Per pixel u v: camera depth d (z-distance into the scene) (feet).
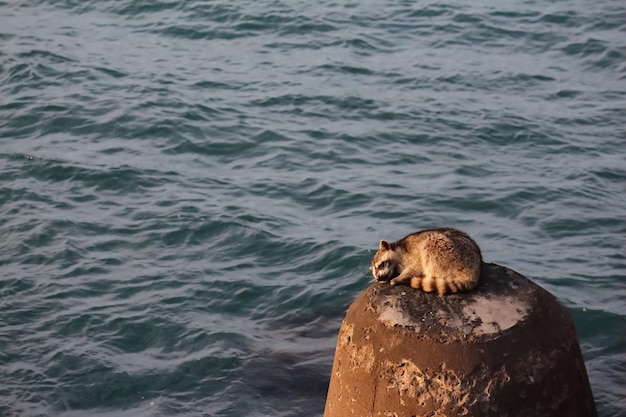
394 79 107.45
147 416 52.31
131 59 112.68
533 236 72.54
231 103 99.66
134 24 126.00
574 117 96.78
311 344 58.75
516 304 40.01
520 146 90.33
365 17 128.16
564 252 69.77
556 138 91.71
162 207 76.84
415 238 41.29
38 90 102.01
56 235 72.13
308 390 54.34
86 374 55.83
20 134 92.07
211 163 86.53
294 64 111.96
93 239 71.82
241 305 63.10
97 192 79.77
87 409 53.21
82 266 67.87
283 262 68.54
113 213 76.02
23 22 125.90
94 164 84.38
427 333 39.06
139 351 58.34
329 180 82.69
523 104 100.37
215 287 65.10
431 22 126.82
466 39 120.98
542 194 79.61
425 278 40.57
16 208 76.69
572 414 40.27
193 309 62.59
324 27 124.06
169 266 68.08
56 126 93.35
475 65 112.16
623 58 113.19
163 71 108.68
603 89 104.63
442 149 89.45
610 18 126.21
